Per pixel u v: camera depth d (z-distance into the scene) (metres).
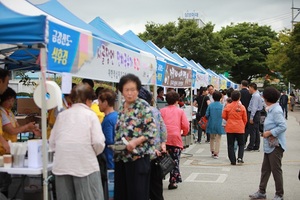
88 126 4.45
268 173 6.94
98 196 4.49
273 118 6.64
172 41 35.56
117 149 4.94
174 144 7.73
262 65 59.34
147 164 5.00
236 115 10.54
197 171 9.82
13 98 5.77
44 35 4.14
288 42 39.38
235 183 8.45
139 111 4.95
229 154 10.67
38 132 5.89
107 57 6.12
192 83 14.93
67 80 4.77
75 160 4.37
